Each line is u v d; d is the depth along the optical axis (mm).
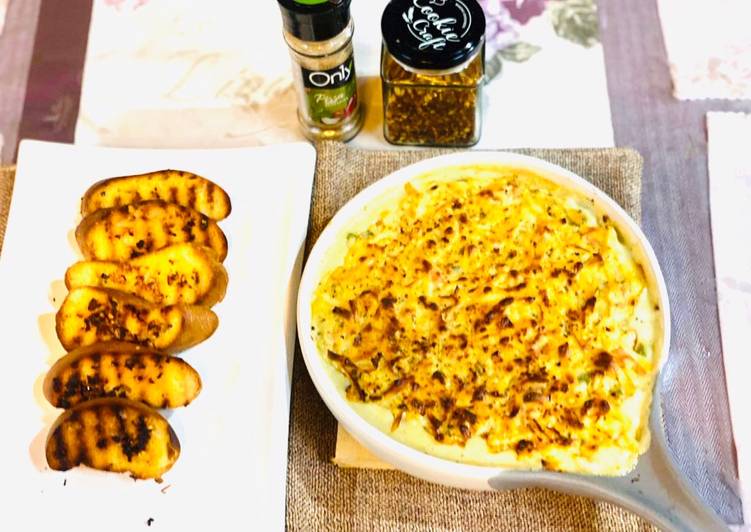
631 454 518
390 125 663
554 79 693
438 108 641
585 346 548
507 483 519
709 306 616
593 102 684
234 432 578
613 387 539
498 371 547
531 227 585
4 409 588
